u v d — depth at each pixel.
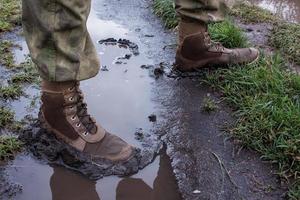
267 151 1.38
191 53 1.71
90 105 1.58
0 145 1.34
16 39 1.92
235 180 1.30
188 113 1.56
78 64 1.19
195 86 1.70
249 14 2.25
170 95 1.65
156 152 1.39
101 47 1.93
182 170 1.33
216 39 1.92
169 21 2.13
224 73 1.73
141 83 1.71
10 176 1.26
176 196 1.24
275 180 1.30
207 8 1.63
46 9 1.11
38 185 1.25
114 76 1.74
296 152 1.35
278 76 1.68
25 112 1.49
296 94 1.60
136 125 1.50
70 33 1.15
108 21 2.17
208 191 1.26
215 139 1.45
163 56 1.89
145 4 2.36
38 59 1.17
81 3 1.14
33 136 1.35
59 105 1.26
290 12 2.38
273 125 1.45
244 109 1.53
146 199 1.23
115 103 1.59
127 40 1.98
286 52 1.95
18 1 2.20
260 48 1.97
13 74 1.68
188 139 1.44
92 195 1.24
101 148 1.31
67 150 1.31
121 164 1.30
